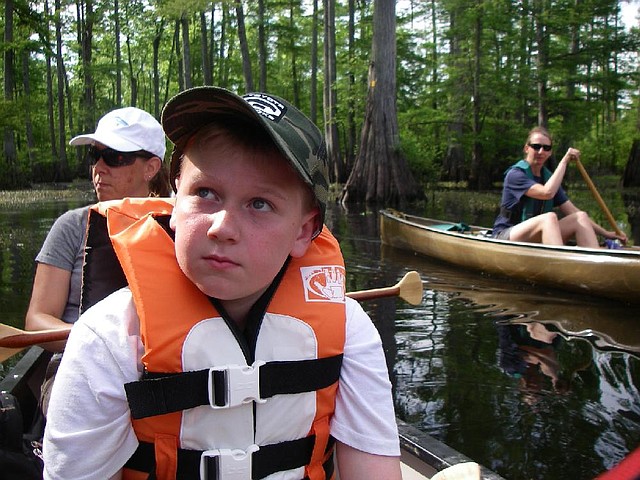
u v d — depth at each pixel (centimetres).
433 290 590
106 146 246
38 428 218
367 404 118
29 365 261
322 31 2794
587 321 485
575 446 296
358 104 2125
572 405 336
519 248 602
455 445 298
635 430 310
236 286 104
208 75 2872
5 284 617
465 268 689
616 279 530
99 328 107
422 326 478
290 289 117
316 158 110
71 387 104
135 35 3684
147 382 104
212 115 105
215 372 107
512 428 314
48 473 105
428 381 371
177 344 106
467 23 2131
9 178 2231
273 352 112
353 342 121
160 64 4088
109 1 3105
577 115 2283
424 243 762
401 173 1606
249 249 103
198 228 103
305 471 117
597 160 3506
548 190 592
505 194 629
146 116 258
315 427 117
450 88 2234
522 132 2222
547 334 455
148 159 255
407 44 2527
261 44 2370
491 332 463
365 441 117
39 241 884
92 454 104
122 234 115
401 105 2539
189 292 110
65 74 3519
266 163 103
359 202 1609
